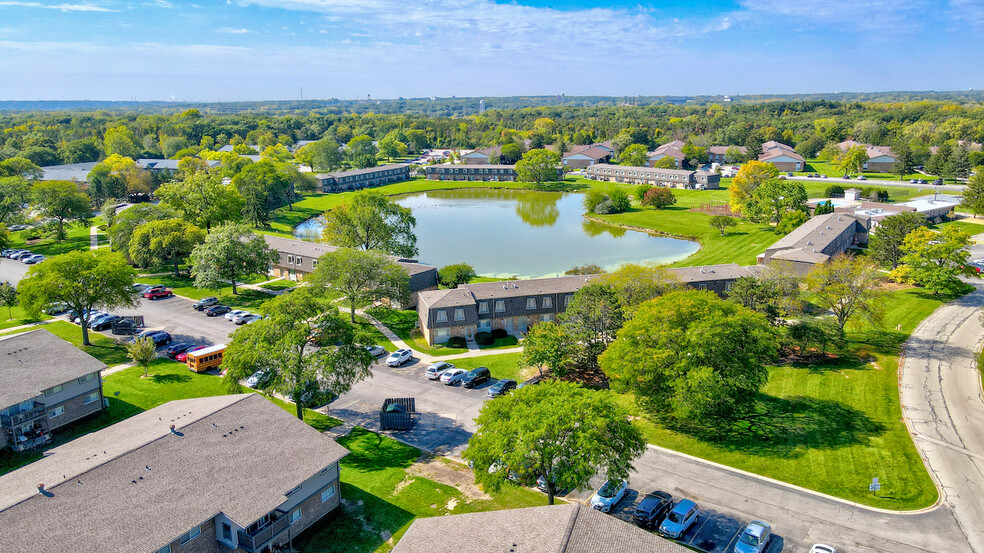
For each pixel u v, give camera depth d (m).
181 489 41.97
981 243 132.12
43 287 77.88
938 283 96.88
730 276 97.69
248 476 44.25
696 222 173.88
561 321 79.56
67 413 62.19
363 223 116.25
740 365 60.66
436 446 58.94
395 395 70.00
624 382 62.97
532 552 34.28
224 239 103.81
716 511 48.56
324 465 46.56
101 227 158.75
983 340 82.19
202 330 90.19
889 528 46.31
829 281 81.50
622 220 181.62
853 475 53.12
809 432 60.50
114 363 78.00
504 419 48.50
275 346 60.03
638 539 36.31
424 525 39.81
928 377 71.88
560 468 45.12
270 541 42.62
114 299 83.94
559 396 48.38
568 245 154.00
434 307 85.56
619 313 76.75
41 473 43.47
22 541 35.66
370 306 99.94
